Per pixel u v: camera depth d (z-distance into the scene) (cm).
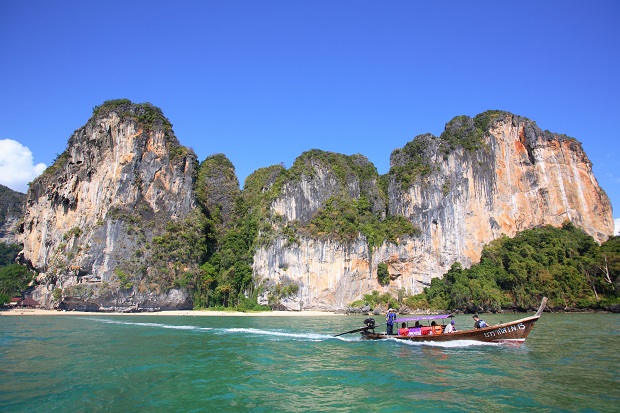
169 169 10200
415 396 1750
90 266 8544
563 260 9288
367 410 1576
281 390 1853
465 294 8944
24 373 2111
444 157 11181
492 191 11538
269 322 6038
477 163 11462
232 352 2858
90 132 10006
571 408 1565
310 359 2589
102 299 8238
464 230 10844
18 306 9069
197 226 9981
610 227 12550
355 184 11169
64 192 9869
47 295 8838
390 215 11019
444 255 10462
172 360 2523
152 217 9575
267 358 2628
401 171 11312
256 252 10069
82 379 1998
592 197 12581
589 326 4706
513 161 12238
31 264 10325
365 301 9312
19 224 10944
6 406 1570
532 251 9725
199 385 1930
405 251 10169
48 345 3097
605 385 1883
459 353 2753
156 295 8712
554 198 12125
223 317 7394
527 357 2584
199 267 9838
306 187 10350
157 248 9169
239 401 1686
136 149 9812
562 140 12775
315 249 9525
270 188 10869
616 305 7831
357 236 9769
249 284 9875
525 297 8744
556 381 1962
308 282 9356
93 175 9762
